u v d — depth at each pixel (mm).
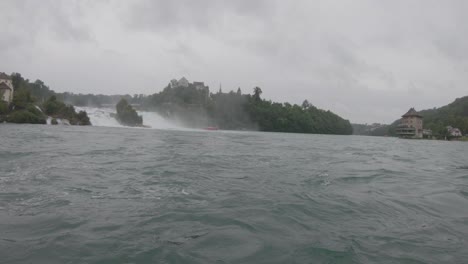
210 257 4113
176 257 4066
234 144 27047
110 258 3973
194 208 6285
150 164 11961
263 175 10562
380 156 21281
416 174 12430
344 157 18953
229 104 124062
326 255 4316
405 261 4223
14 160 11719
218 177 9828
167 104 116312
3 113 56750
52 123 61062
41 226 5000
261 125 119625
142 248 4297
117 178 9031
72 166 10797
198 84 156625
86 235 4691
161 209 6125
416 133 112438
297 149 24547
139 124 84375
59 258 3926
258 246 4523
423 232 5406
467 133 126062
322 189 8625
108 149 17141
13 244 4285
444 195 8398
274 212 6227
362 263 4109
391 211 6652
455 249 4684
